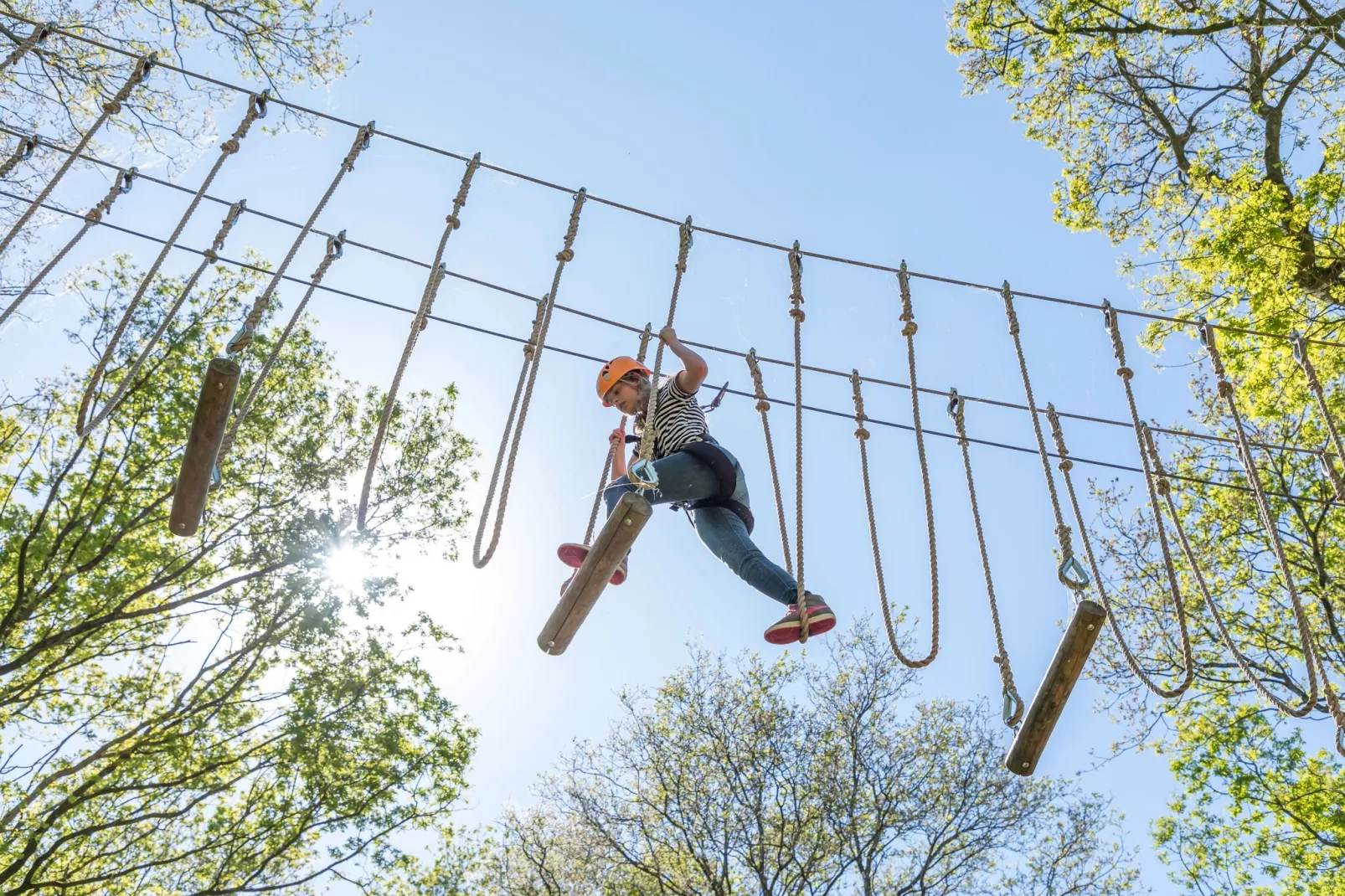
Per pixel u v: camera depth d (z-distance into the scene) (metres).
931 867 15.20
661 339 4.56
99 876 10.98
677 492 4.25
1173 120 11.00
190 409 12.20
